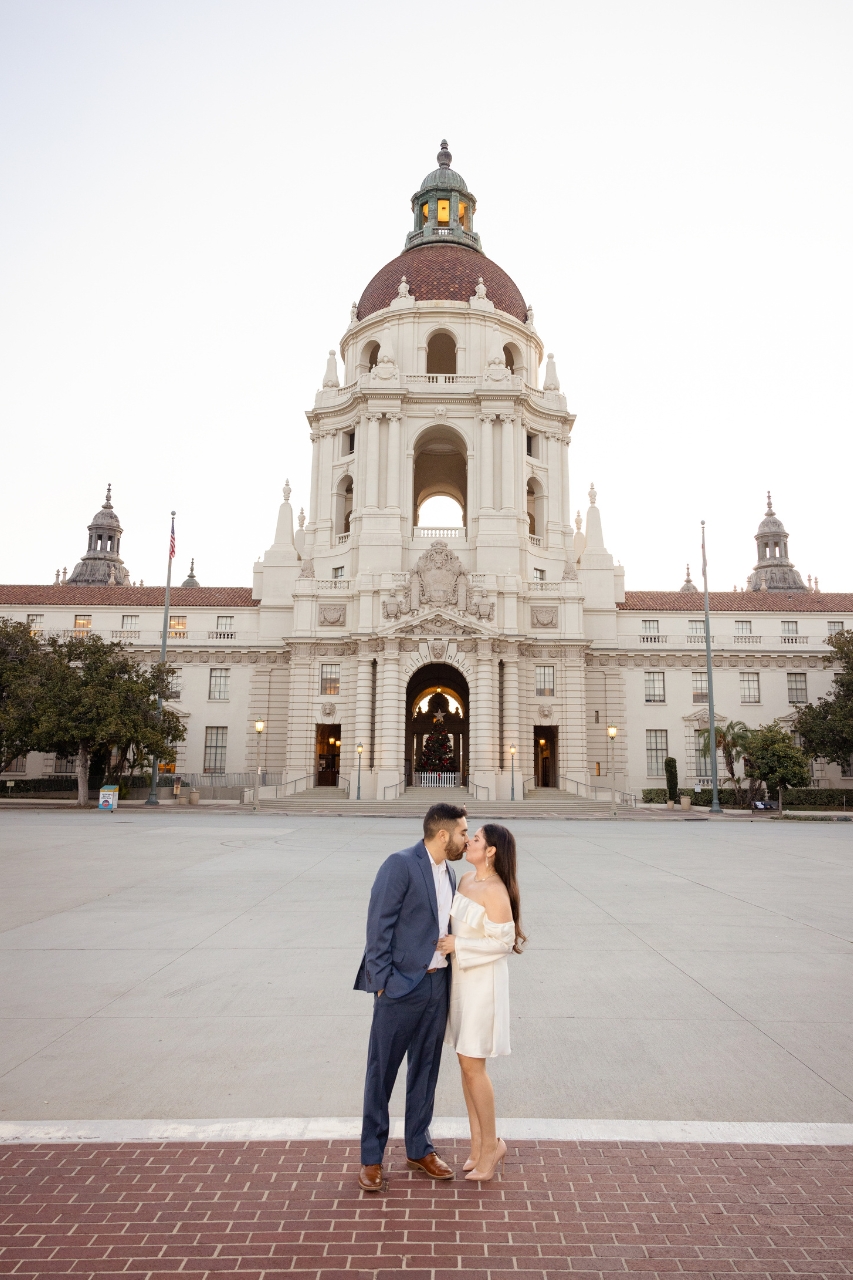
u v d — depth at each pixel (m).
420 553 61.62
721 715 63.12
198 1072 7.46
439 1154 6.10
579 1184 5.68
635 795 61.28
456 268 71.31
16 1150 6.02
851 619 64.62
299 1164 5.90
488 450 63.09
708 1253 4.93
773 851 26.31
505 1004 5.90
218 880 18.42
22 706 49.44
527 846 27.33
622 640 64.06
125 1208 5.31
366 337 69.69
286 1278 4.65
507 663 57.09
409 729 68.50
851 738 54.41
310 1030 8.59
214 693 63.66
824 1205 5.44
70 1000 9.52
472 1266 4.79
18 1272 4.65
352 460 66.50
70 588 68.25
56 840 27.42
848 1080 7.43
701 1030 8.69
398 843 27.19
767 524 110.50
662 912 15.05
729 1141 6.28
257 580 67.31
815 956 11.84
